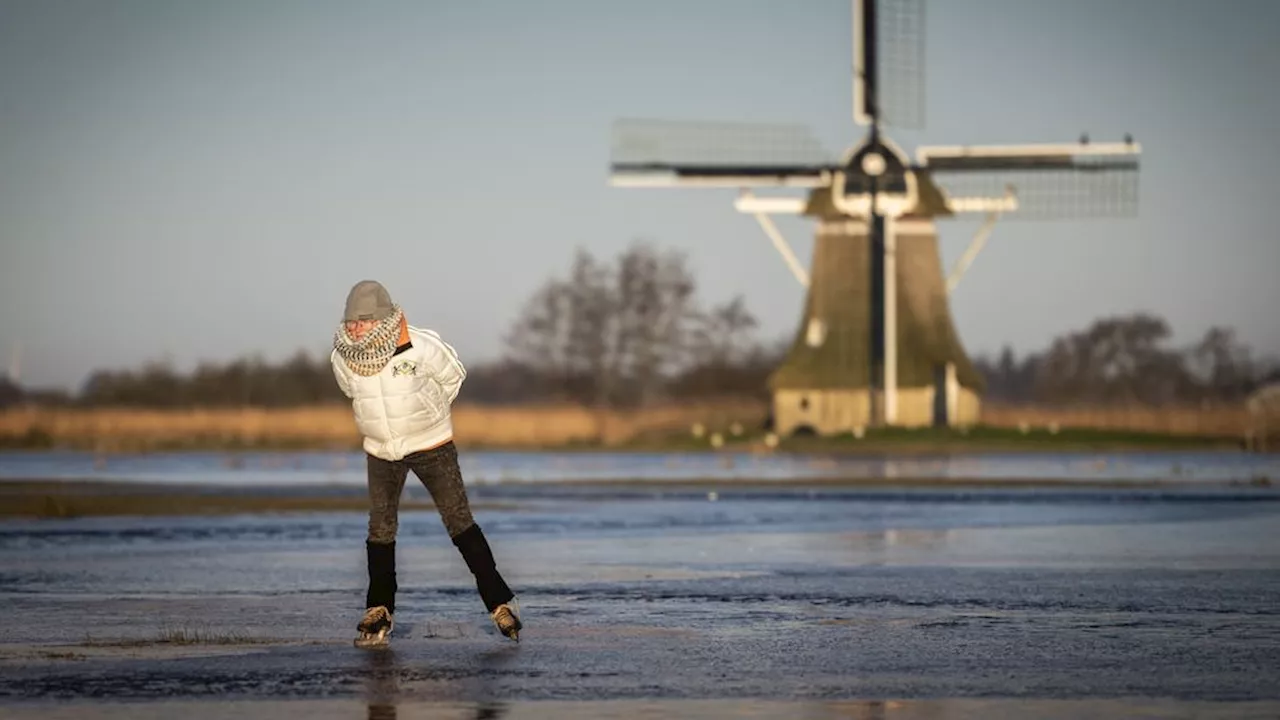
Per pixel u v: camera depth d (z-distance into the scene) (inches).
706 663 864.9
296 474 3533.5
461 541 959.6
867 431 5497.1
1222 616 1073.5
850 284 5940.0
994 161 5644.7
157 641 951.6
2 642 947.3
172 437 6200.8
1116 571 1396.4
